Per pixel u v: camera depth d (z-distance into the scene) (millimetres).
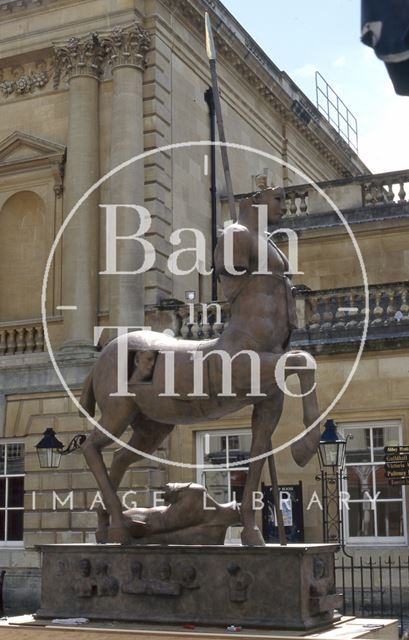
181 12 28625
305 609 8297
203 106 29812
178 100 28312
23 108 28703
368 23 6930
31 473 25797
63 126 28031
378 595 21266
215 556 8641
